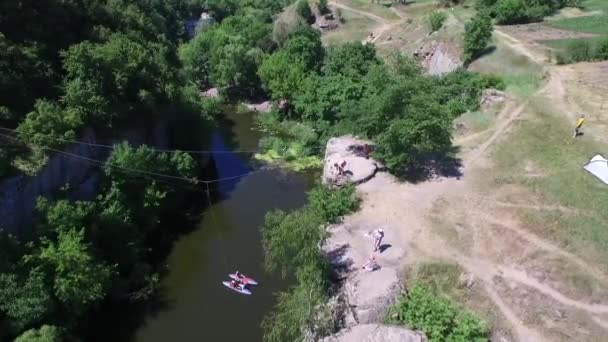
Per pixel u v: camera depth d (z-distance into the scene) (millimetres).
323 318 35469
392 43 92812
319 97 67750
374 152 51969
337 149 56250
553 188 46656
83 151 45656
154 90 55781
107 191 45562
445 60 77562
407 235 42938
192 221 53281
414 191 48656
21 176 39062
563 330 33469
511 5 84375
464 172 50938
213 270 46219
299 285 39625
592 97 60312
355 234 43406
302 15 108375
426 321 33750
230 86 89062
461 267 38906
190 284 44469
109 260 42531
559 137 54094
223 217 54000
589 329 33312
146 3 84625
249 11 128375
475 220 43938
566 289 36156
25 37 49125
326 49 86312
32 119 42312
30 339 32094
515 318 34656
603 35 76188
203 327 39938
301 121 75875
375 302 35938
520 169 50281
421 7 111750
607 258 38219
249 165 64938
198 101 67062
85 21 57719
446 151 54062
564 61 68875
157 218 49094
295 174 62625
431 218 44750
